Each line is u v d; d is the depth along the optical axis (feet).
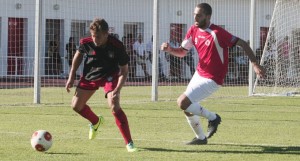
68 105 113.19
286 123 87.35
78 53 61.36
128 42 207.31
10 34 201.87
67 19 205.36
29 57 195.62
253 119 92.53
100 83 61.72
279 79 160.66
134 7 214.48
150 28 216.74
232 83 193.98
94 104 116.88
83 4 206.69
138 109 107.14
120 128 59.77
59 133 73.10
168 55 198.80
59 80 196.75
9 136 69.72
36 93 117.70
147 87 179.32
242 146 63.98
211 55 63.26
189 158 55.83
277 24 160.45
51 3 203.00
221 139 69.51
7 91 154.92
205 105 118.21
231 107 114.21
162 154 58.03
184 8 219.20
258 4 223.71
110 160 54.34
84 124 82.84
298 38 162.30
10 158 54.90
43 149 57.77
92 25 58.34
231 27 220.23
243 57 196.65
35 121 86.07
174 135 72.69
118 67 61.31
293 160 55.52
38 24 116.88
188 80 200.54
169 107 111.55
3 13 200.34
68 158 55.11
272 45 160.25
